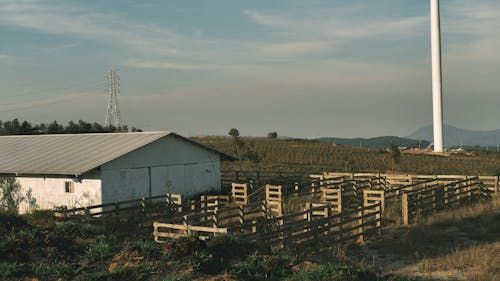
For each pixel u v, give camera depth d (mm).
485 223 19516
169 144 29469
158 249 12336
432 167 58344
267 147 82062
